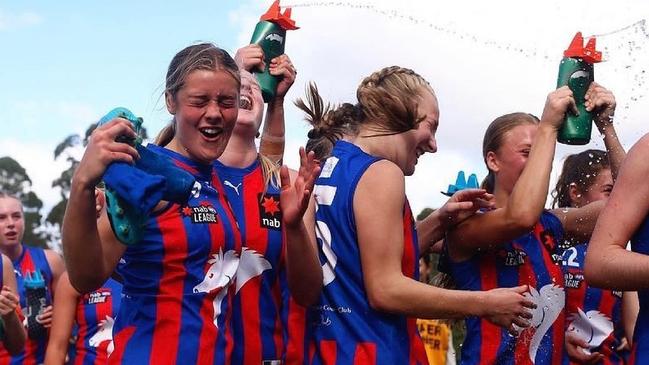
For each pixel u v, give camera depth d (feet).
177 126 10.59
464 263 13.00
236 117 10.46
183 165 10.60
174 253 10.27
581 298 15.23
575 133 12.19
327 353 11.26
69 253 9.51
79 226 9.30
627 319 15.35
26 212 123.13
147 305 10.30
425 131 12.06
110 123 8.96
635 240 9.65
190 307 10.27
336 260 11.37
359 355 11.05
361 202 11.12
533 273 13.14
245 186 11.10
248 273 10.78
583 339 15.17
